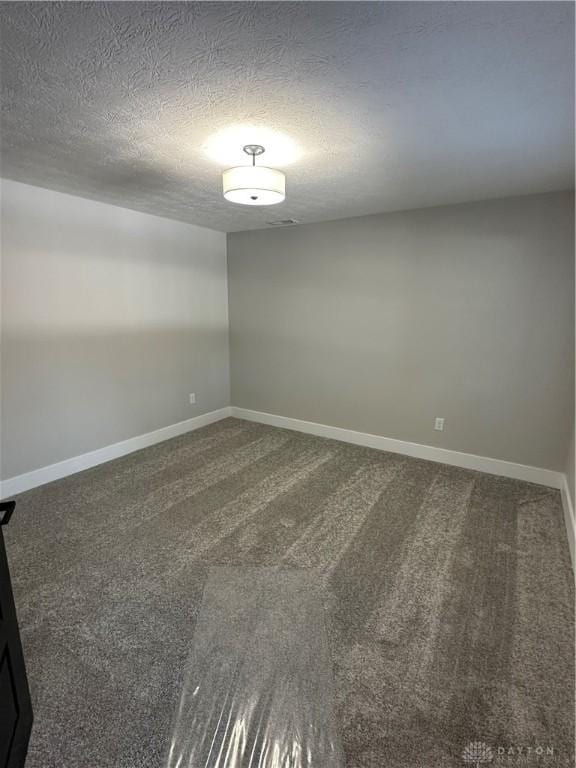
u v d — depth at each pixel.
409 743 1.30
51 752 1.27
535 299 3.06
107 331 3.54
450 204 3.28
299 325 4.33
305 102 1.58
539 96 1.51
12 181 2.76
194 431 4.53
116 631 1.74
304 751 1.28
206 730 1.34
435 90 1.48
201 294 4.46
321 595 1.97
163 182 2.73
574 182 2.65
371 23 1.11
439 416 3.62
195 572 2.13
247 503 2.89
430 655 1.63
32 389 3.05
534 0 1.01
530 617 1.83
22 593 1.96
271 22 1.11
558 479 3.14
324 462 3.65
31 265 2.94
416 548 2.36
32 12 1.07
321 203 3.25
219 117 1.72
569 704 1.43
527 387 3.18
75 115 1.71
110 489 3.09
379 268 3.72
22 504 2.84
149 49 1.24
